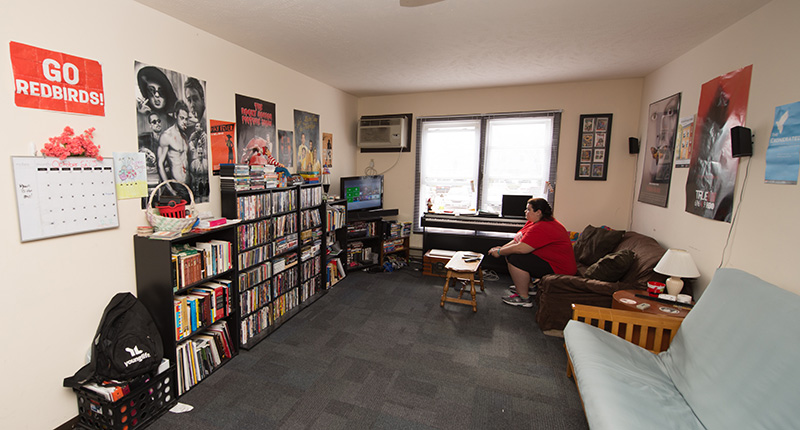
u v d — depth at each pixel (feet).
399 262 16.07
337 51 9.91
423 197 16.53
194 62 8.08
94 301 6.20
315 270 12.28
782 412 3.89
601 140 13.52
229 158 9.23
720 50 7.97
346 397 6.84
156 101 7.20
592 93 13.46
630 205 13.41
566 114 13.89
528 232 11.35
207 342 7.61
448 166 16.02
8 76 4.99
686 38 8.53
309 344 8.89
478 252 15.26
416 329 9.76
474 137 15.48
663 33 8.26
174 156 7.64
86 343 6.13
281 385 7.20
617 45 9.23
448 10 7.25
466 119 15.42
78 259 5.95
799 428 3.68
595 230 12.41
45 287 5.54
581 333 6.77
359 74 12.49
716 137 7.84
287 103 11.63
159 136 7.29
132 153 6.73
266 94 10.59
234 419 6.22
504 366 7.96
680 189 9.45
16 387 5.29
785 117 5.82
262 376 7.52
